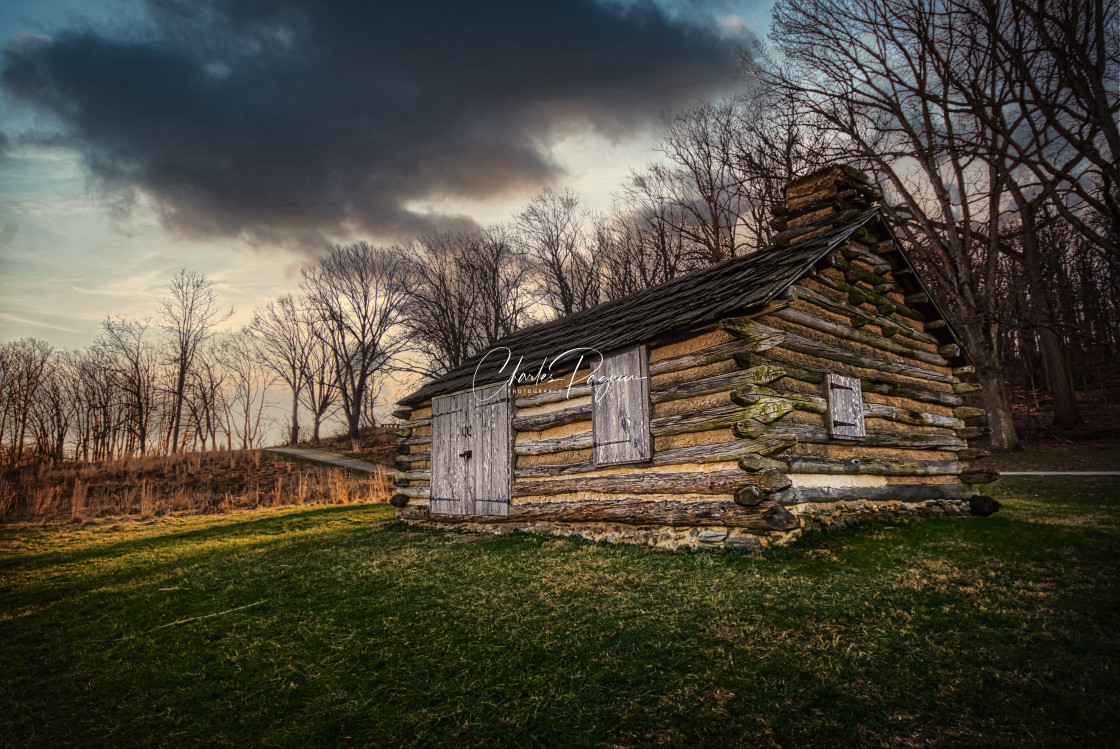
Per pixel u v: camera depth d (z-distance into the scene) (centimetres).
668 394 774
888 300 959
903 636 441
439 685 415
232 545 1083
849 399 811
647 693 379
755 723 341
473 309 3731
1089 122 1667
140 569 908
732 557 654
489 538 944
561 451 929
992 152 1930
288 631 553
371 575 731
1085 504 1089
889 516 830
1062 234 2827
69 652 551
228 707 414
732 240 2984
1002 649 416
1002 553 659
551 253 3597
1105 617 465
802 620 476
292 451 3816
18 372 3744
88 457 4272
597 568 673
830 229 902
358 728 371
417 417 1284
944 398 1018
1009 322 2031
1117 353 1956
